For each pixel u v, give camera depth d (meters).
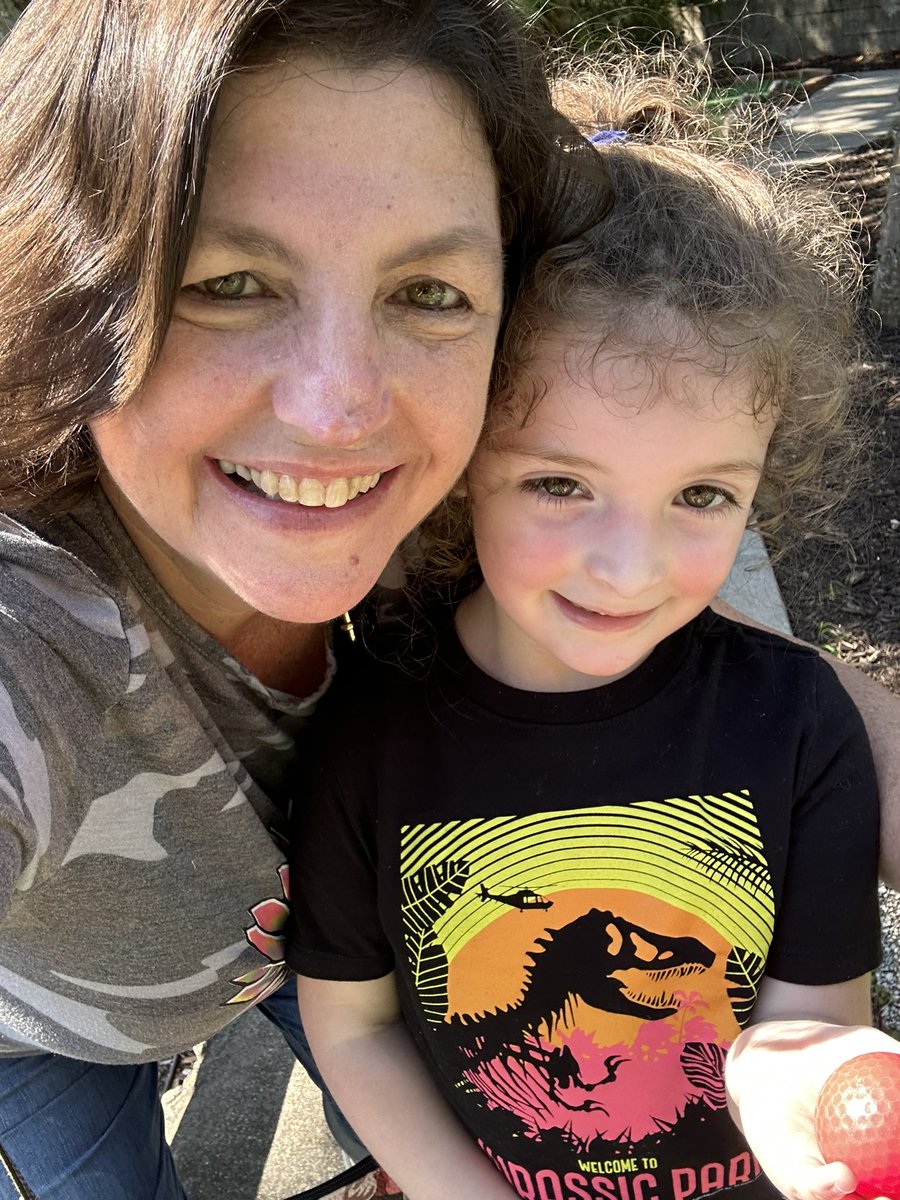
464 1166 0.46
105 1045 0.45
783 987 0.43
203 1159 0.70
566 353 0.37
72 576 0.34
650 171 0.41
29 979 0.42
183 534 0.34
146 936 0.41
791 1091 0.34
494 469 0.39
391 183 0.29
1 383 0.31
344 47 0.28
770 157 0.50
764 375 0.38
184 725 0.38
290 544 0.33
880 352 1.33
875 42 3.74
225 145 0.28
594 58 0.58
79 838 0.37
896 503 1.14
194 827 0.40
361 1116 0.46
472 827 0.42
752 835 0.41
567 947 0.42
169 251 0.27
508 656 0.43
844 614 1.03
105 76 0.28
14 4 1.09
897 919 0.74
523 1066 0.44
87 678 0.34
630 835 0.41
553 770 0.42
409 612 0.46
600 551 0.38
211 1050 0.77
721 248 0.39
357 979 0.45
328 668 0.47
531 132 0.35
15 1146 0.46
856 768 0.42
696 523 0.39
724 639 0.43
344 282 0.30
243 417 0.31
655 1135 0.44
